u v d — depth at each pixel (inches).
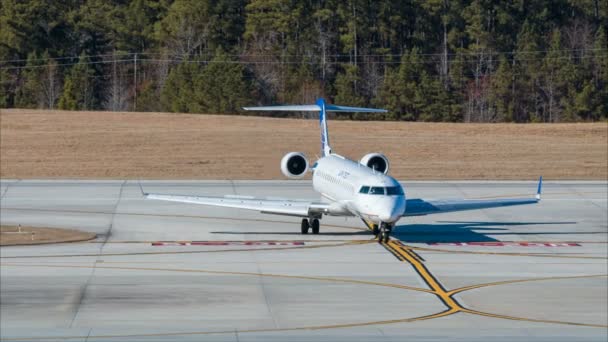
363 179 5654.5
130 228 6274.6
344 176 5949.8
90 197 7839.6
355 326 3730.3
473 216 7022.6
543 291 4434.1
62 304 4104.3
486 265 5064.0
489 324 3786.9
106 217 6766.7
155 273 4778.5
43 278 4628.4
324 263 5068.9
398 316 3919.8
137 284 4515.3
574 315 3969.0
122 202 7559.1
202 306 4084.6
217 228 6304.1
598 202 7819.9
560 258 5310.0
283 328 3698.3
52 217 6756.9
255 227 6363.2
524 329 3693.4
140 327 3710.6
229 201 5974.4
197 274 4761.3
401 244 5728.3
